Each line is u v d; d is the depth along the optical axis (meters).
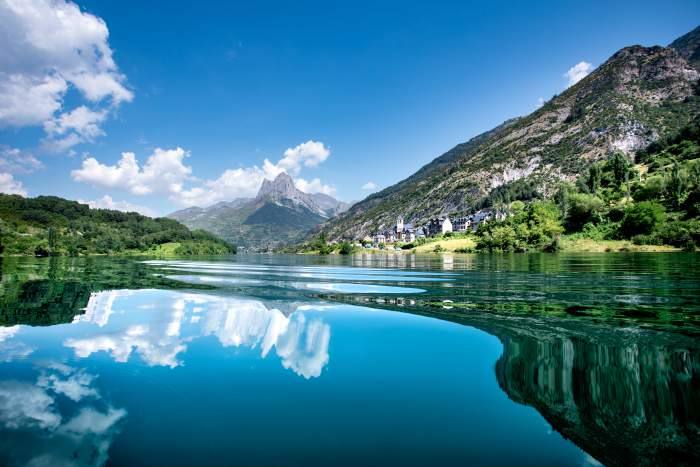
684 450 8.56
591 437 9.16
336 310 24.69
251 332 19.19
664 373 12.66
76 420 10.04
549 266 54.84
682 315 20.14
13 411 10.55
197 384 12.48
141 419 10.12
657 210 109.12
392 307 25.11
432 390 11.90
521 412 10.38
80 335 18.56
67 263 89.62
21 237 177.25
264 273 57.03
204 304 27.45
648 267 48.03
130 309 25.56
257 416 10.23
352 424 9.77
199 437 9.16
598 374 12.71
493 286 33.69
